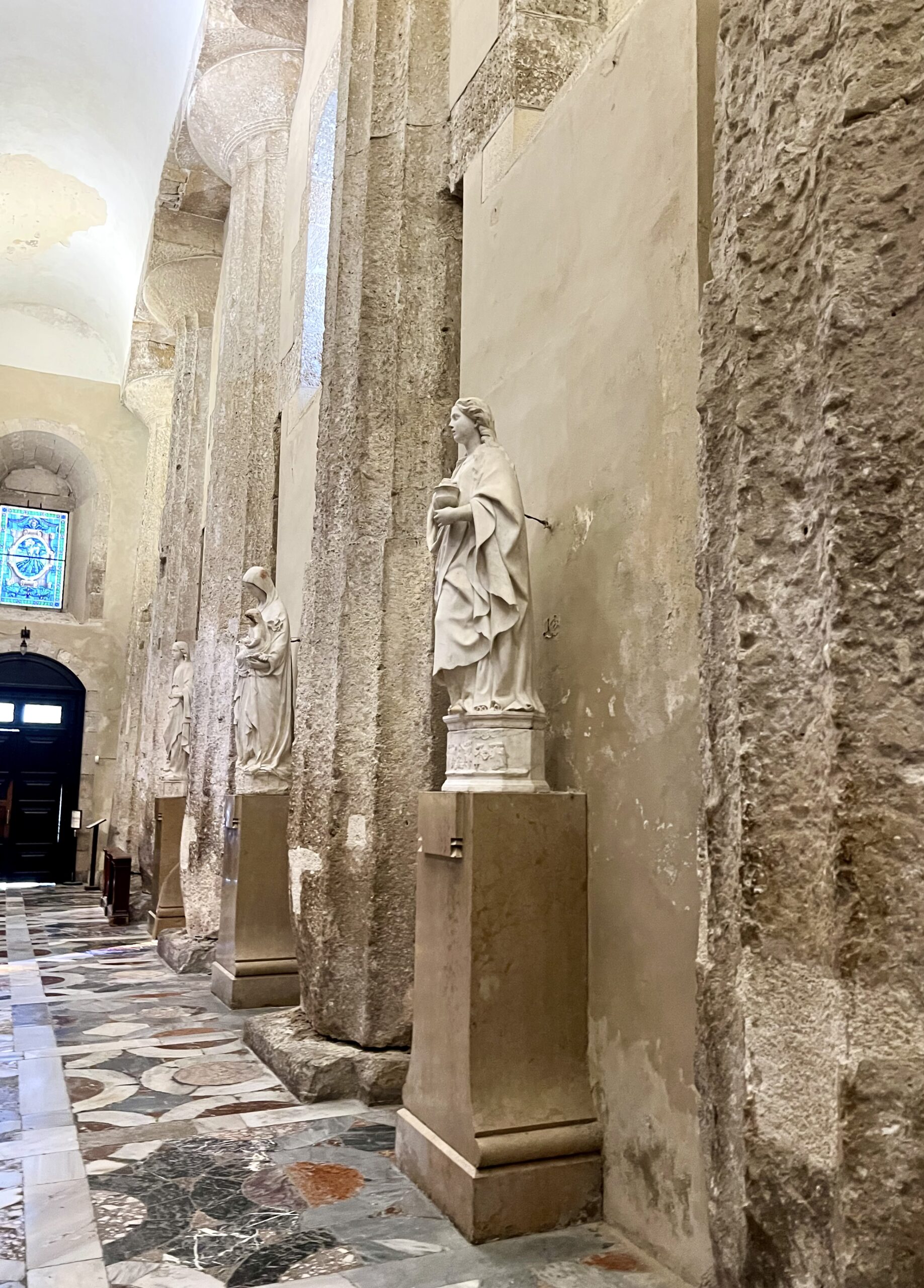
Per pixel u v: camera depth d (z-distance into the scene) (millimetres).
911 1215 1557
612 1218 3375
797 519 1955
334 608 5465
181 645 12328
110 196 15320
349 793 5164
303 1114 4539
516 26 4902
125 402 17266
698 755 3123
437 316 5539
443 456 5430
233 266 10000
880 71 1831
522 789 3611
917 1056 1595
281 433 9125
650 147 3625
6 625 17250
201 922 8719
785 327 2014
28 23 12367
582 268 4023
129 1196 3584
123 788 16359
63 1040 5906
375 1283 2938
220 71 9641
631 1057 3338
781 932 1866
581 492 3898
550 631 4031
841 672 1725
